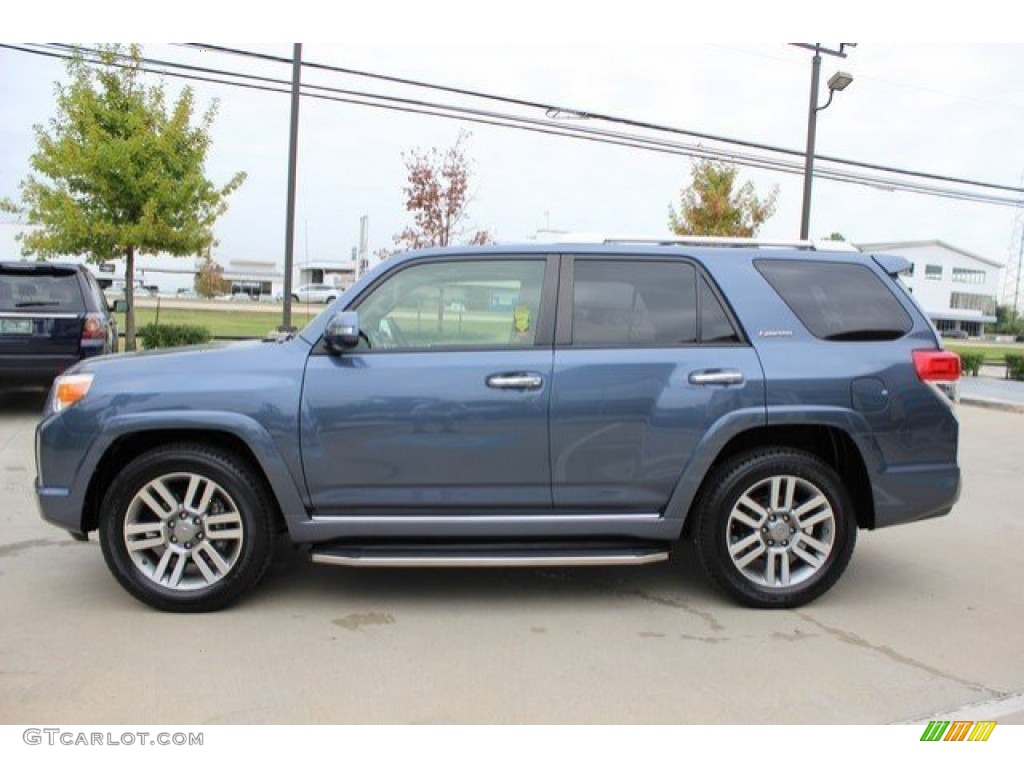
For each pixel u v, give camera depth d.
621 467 4.41
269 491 4.45
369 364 4.35
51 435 4.32
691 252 4.64
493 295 4.52
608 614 4.50
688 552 5.67
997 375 25.70
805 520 4.55
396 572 5.16
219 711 3.38
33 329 9.71
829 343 4.54
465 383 4.33
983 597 4.88
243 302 58.75
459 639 4.14
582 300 4.52
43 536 5.72
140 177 14.75
